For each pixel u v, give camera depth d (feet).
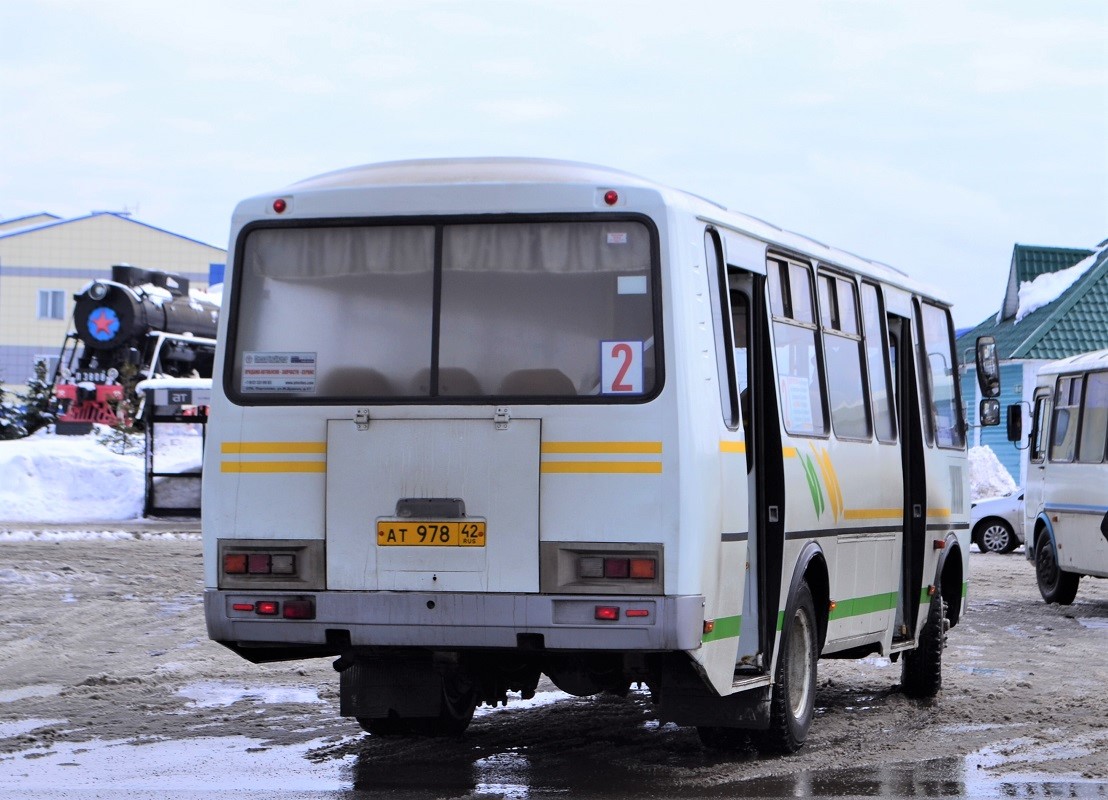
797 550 31.40
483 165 28.50
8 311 263.29
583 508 26.71
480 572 26.96
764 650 30.17
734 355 29.45
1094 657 48.83
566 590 26.68
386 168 28.99
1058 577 68.13
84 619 55.67
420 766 29.78
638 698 39.32
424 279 27.91
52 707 37.24
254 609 27.84
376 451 27.50
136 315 131.64
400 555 27.27
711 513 27.09
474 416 27.22
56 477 113.80
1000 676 44.32
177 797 26.45
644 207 27.25
